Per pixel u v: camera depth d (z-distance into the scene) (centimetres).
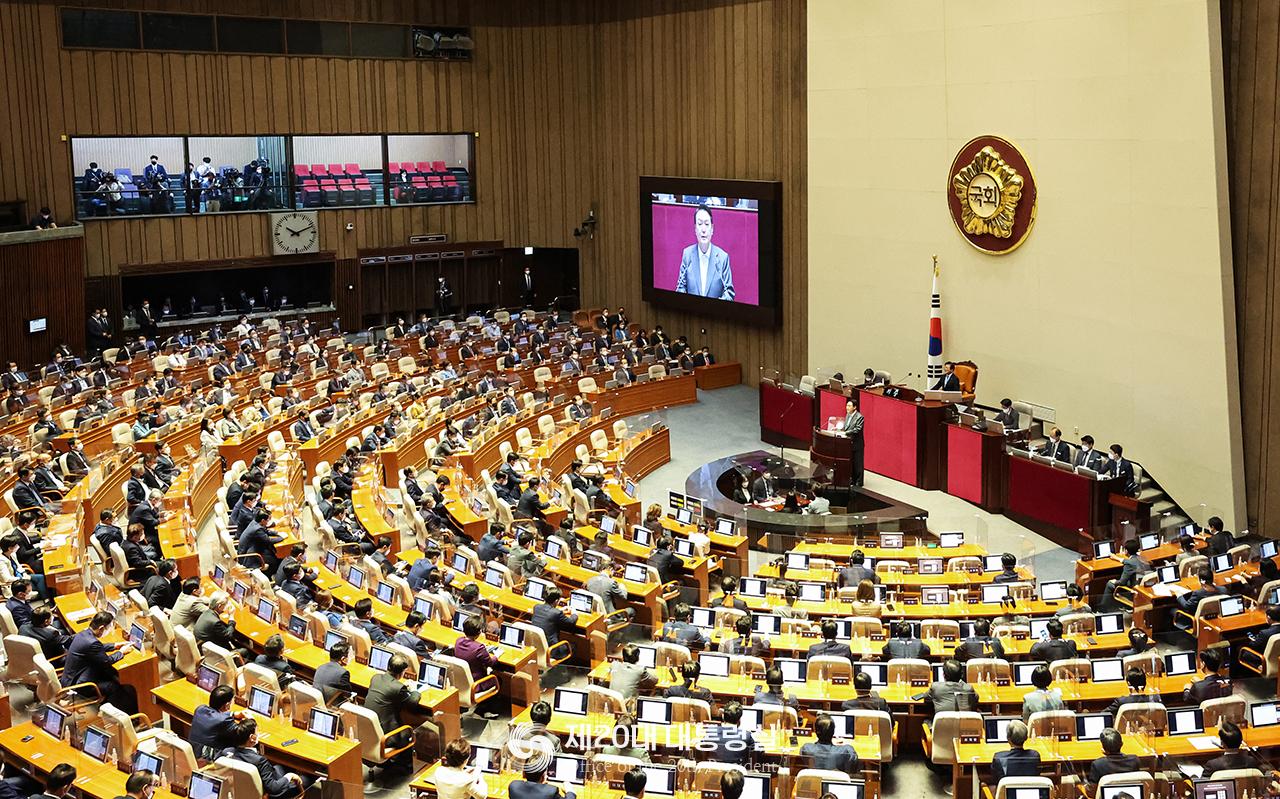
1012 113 2712
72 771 1155
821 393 2972
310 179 4225
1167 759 1230
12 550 1930
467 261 4522
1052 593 1798
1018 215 2731
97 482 2362
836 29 3147
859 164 3145
